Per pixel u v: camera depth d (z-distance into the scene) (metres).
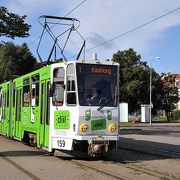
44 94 17.55
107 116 15.81
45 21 21.83
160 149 21.11
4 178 11.84
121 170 13.66
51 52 21.05
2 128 26.95
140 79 69.56
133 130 42.59
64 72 16.02
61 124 16.00
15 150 19.31
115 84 16.19
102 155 17.41
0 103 27.95
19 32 32.31
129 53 71.38
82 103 15.52
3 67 59.38
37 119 18.42
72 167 14.18
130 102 70.75
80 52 19.31
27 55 60.38
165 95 73.25
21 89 21.92
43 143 17.44
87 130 15.46
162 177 12.39
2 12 31.45
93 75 15.90
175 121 75.62
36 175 12.42
